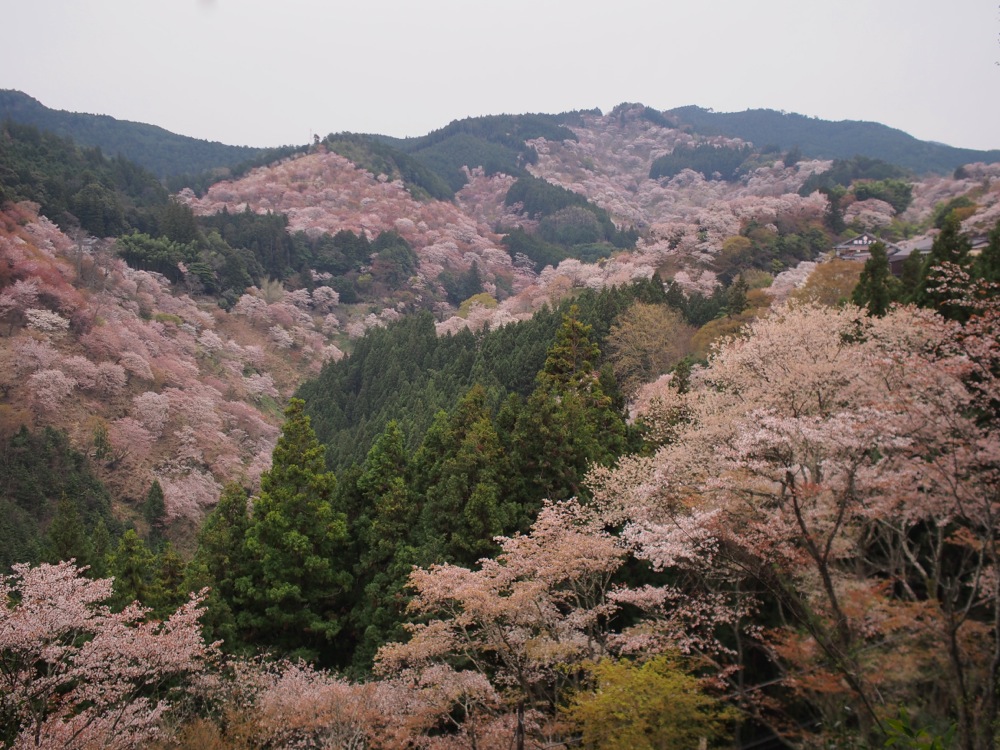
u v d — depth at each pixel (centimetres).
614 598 1469
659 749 1134
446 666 1520
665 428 2328
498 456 2253
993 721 939
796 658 1118
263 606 2147
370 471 2456
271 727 1559
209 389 6700
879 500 1188
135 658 1566
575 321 3216
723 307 5028
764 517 1280
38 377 5219
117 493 4912
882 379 1520
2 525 3697
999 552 1096
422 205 15038
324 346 9431
